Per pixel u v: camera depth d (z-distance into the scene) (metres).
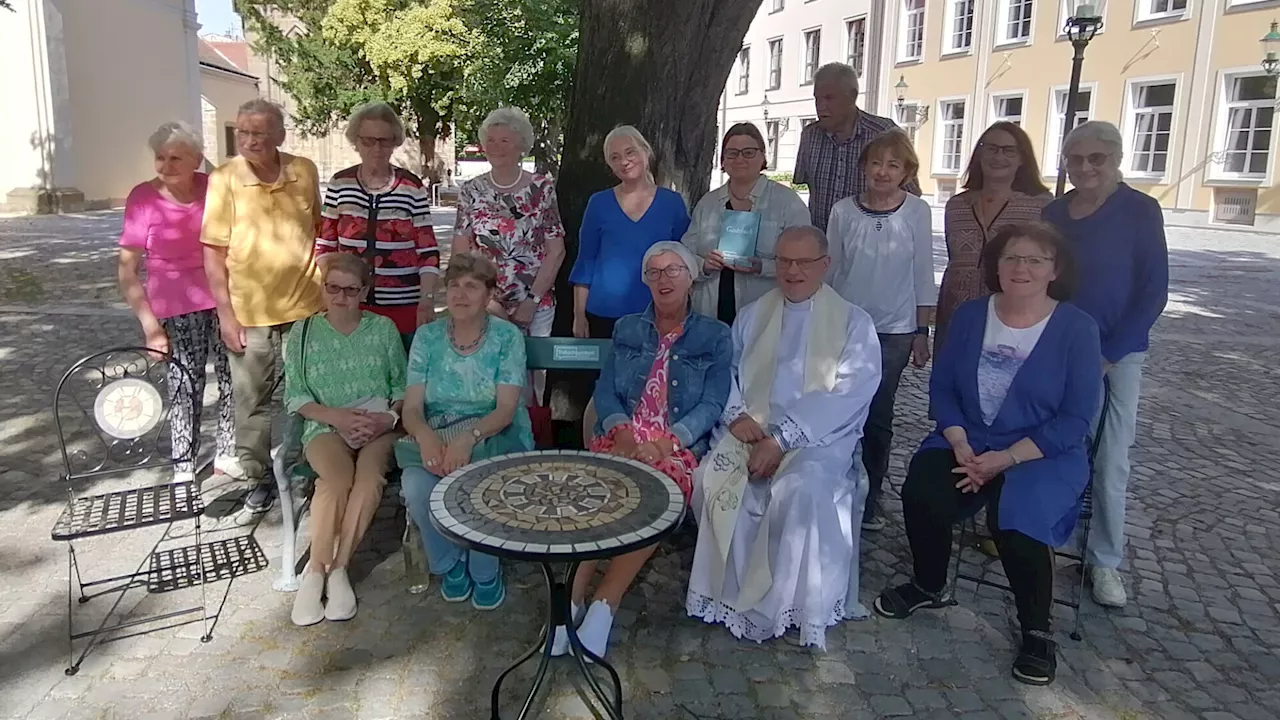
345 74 25.14
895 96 28.59
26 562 3.69
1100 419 3.58
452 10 22.61
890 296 3.95
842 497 3.32
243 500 4.39
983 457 3.30
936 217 23.47
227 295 4.04
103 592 3.45
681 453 3.43
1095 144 3.48
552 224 4.33
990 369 3.41
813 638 3.21
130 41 20.69
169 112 22.45
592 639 3.08
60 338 7.64
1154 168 21.38
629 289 4.14
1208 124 19.83
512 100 13.91
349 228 4.10
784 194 4.04
